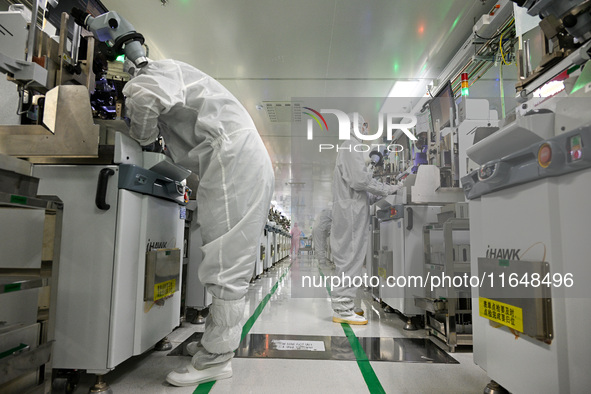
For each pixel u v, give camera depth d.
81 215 1.40
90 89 1.60
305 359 1.79
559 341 0.94
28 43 1.37
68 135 1.37
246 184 1.46
